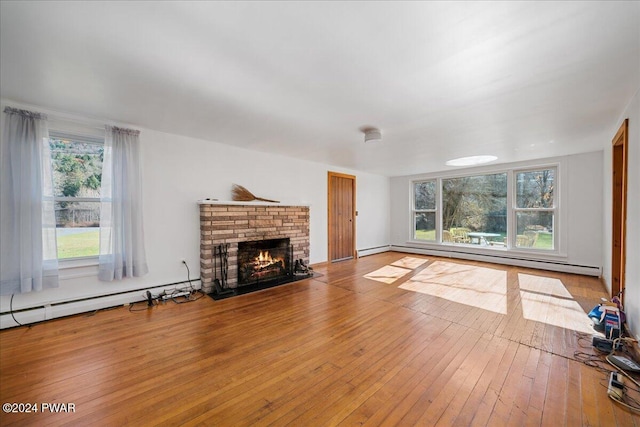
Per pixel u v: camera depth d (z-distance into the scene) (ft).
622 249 9.30
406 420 4.94
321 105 8.41
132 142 10.49
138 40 5.25
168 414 5.08
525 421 4.92
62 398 5.48
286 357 7.03
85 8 4.36
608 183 12.76
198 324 9.02
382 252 24.25
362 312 10.13
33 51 5.61
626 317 8.73
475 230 20.42
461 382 6.03
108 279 10.00
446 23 4.68
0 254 8.11
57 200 9.55
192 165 12.42
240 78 6.76
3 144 8.20
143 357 6.99
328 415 5.06
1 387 5.82
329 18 4.59
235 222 13.28
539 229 17.22
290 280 14.43
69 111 9.10
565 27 4.76
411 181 24.17
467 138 12.07
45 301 9.15
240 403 5.37
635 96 7.57
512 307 10.62
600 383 5.99
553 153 15.31
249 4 4.26
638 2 4.18
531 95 7.64
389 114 9.13
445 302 11.23
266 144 13.41
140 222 10.69
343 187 20.67
